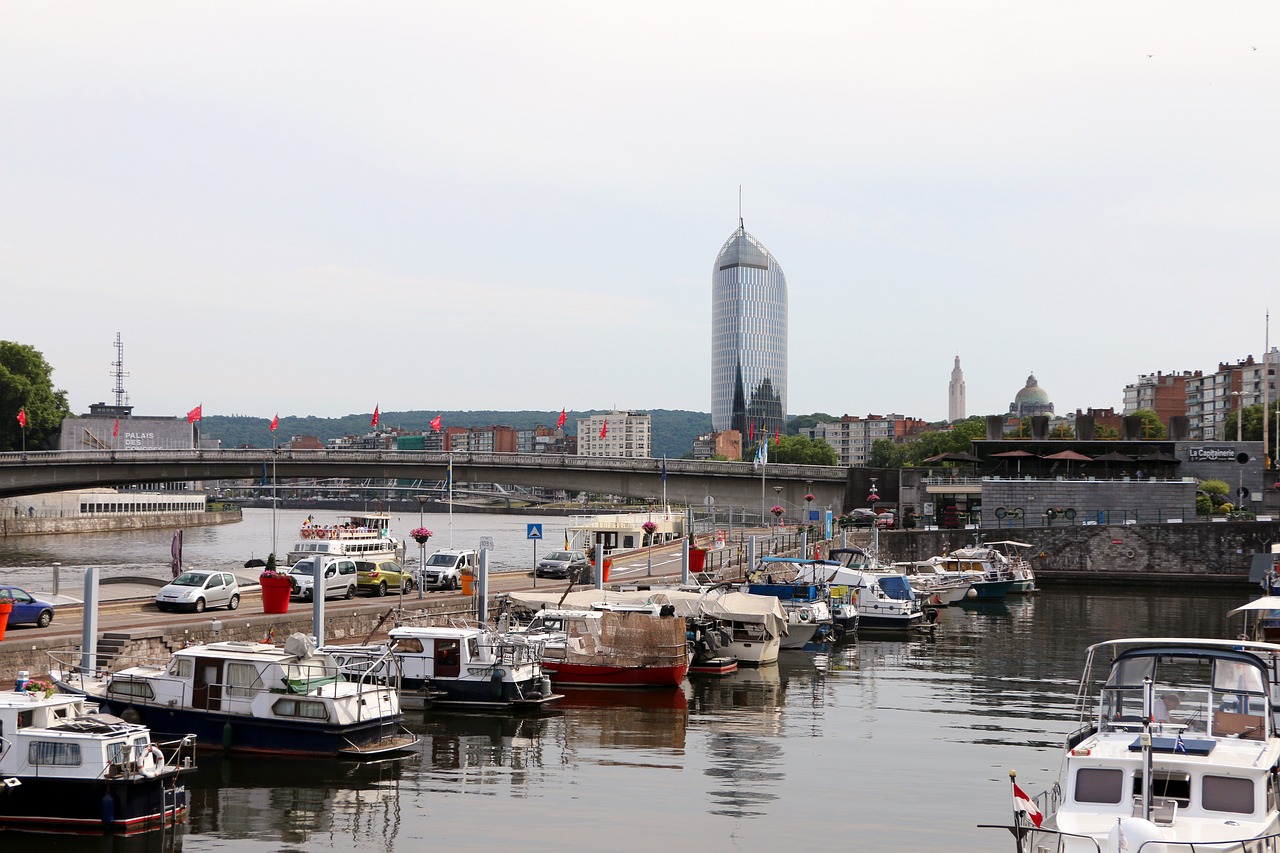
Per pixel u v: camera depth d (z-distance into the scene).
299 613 48.16
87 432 191.50
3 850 23.95
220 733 31.75
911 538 104.75
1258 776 20.86
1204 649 24.22
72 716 26.61
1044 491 113.31
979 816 28.11
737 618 52.88
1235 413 192.38
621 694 44.28
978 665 55.12
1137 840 18.94
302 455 125.50
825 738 37.22
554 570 71.00
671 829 26.55
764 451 119.00
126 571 91.44
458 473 125.12
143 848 24.30
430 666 39.84
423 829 26.06
